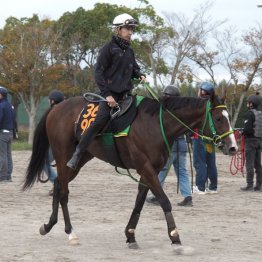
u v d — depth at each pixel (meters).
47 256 8.94
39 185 17.52
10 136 18.23
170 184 18.55
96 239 10.23
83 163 10.48
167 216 9.17
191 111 9.43
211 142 9.41
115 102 9.51
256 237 10.49
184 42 47.06
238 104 46.47
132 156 9.42
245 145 17.17
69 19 49.31
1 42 42.47
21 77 41.84
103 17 50.06
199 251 9.31
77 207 13.68
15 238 10.23
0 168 18.28
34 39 41.78
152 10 49.28
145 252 9.27
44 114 10.90
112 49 9.61
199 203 14.45
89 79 46.50
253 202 14.81
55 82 43.81
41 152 10.93
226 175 21.78
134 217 9.57
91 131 9.62
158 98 9.67
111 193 16.31
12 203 14.13
